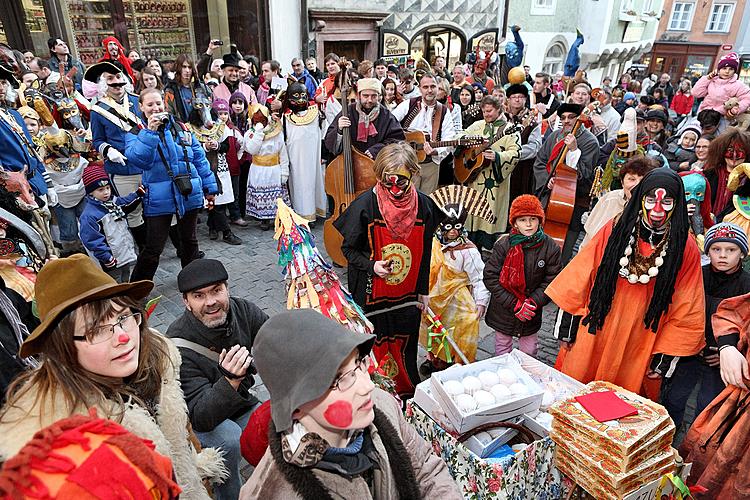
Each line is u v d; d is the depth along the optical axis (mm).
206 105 6078
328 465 1140
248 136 5703
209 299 2096
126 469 753
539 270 2992
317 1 10383
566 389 2354
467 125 6727
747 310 2166
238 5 9719
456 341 3270
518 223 2930
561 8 17359
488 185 5211
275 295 4625
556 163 4641
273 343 1103
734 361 2117
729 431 2156
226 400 1929
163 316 4262
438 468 1453
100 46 9844
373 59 11945
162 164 4047
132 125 4094
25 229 2182
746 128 5789
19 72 6348
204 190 4578
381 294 2965
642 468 1800
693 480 2311
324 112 6219
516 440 2234
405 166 2727
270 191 5949
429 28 12953
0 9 8789
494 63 11930
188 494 1575
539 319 3164
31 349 1295
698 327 2375
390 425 1326
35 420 1296
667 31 27516
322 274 2498
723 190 3572
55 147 4633
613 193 3461
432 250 3213
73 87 6383
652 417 1876
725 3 25828
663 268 2326
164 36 10352
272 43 9883
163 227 4219
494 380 2246
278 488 1153
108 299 1365
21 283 2090
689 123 6207
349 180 4516
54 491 688
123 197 4113
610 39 19484
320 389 1029
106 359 1351
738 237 2400
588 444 1857
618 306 2465
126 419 1384
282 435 1175
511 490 1910
